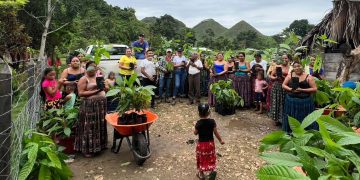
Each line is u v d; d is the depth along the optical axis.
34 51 16.09
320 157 1.71
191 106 9.09
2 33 11.55
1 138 2.74
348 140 1.52
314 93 5.69
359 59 6.57
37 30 17.30
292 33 8.34
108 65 10.21
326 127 1.81
